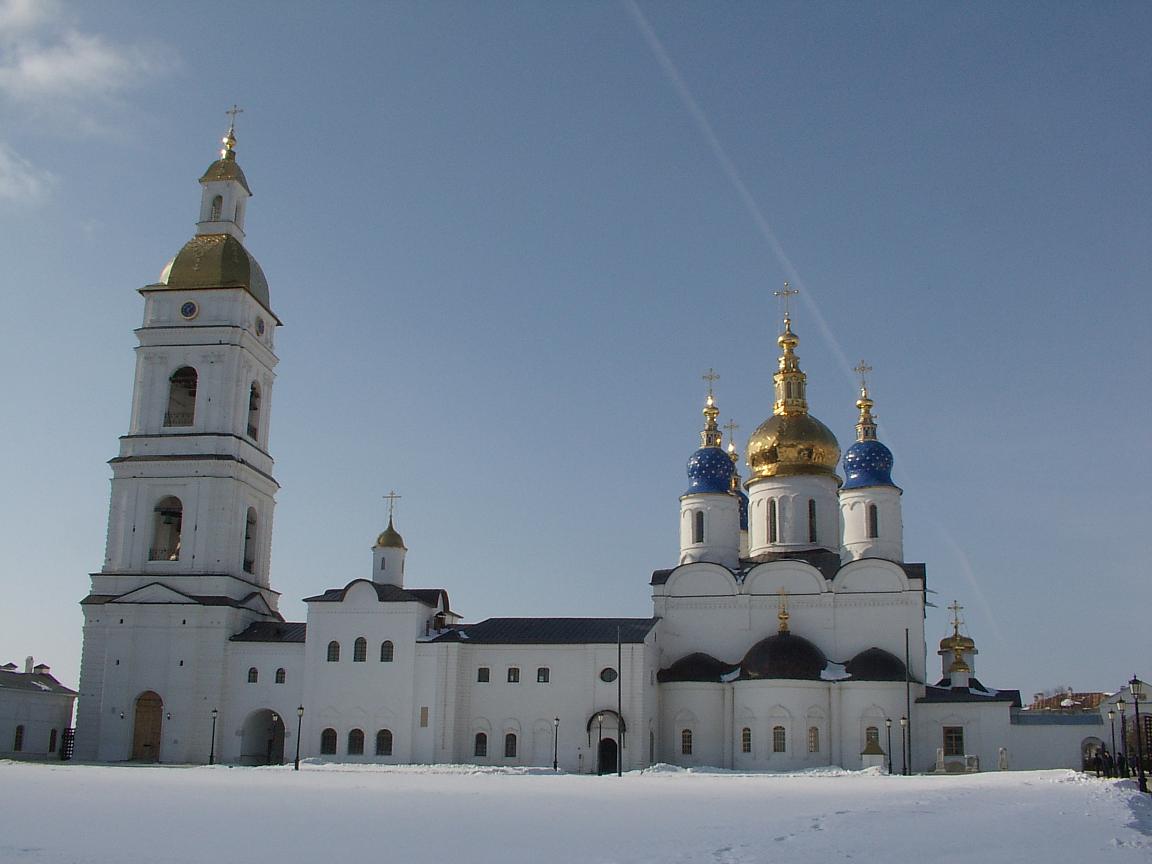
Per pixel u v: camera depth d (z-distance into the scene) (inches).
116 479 3772.1
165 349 3836.1
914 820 1525.6
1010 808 1688.0
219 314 3846.0
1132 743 3253.0
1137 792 2085.4
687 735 3513.8
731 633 3708.2
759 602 3705.7
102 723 3622.0
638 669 3459.6
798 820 1534.2
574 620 3708.2
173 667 3631.9
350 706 3545.8
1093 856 1208.2
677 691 3548.2
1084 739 3307.1
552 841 1310.3
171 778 2524.6
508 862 1142.3
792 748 3326.8
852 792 2102.6
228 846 1256.8
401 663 3550.7
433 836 1359.5
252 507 3946.9
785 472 3941.9
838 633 3619.6
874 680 3368.6
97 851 1203.9
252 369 3949.3
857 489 3759.8
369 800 1898.4
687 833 1389.0
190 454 3754.9
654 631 3619.6
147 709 3671.3
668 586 3777.1
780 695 3363.7
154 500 3764.8
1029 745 3334.2
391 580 3826.3
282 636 3693.4
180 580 3681.1
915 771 3351.4
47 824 1434.5
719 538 3873.0
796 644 3489.2
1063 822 1501.0
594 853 1210.0
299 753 3506.4
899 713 3366.1
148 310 3870.6
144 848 1231.5
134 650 3659.0
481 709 3553.2
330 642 3595.0
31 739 3909.9
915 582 3592.5
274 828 1432.1
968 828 1434.5
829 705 3393.2
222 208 4010.8
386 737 3518.7
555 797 1996.8
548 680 3531.0
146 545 3727.9
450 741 3479.3
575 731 3474.4
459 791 2164.1
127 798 1863.9
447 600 3875.5
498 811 1694.1
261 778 2596.0
